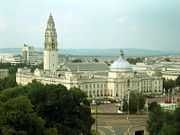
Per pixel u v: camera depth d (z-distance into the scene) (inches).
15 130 6781.5
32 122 7155.5
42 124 7416.3
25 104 7185.0
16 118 6845.5
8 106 7062.0
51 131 7677.2
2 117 6835.6
